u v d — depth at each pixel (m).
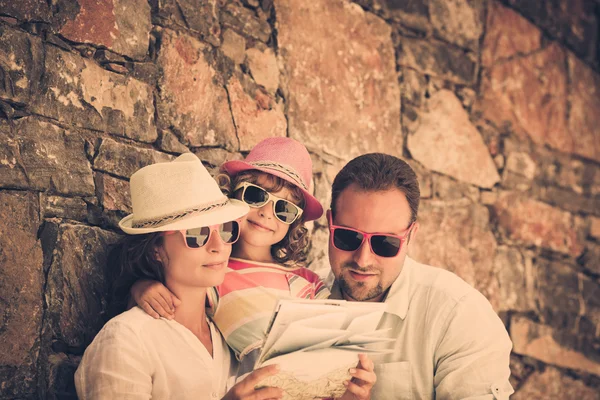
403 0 3.81
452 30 4.08
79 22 2.29
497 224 4.20
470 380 2.30
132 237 2.15
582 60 5.02
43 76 2.17
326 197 3.27
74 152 2.25
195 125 2.71
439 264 3.79
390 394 2.40
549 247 4.52
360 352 1.97
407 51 3.81
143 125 2.50
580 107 4.91
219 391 2.09
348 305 1.96
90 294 2.21
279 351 1.84
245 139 2.93
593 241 4.88
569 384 4.46
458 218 3.95
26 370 2.04
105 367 1.85
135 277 2.17
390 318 2.46
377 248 2.34
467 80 4.15
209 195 2.06
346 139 3.40
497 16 4.38
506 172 4.29
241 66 2.96
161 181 2.03
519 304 4.24
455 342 2.37
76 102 2.27
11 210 2.04
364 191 2.35
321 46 3.33
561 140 4.73
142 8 2.53
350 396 2.12
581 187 4.84
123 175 2.41
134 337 1.89
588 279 4.77
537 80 4.60
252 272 2.39
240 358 2.22
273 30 3.14
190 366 1.99
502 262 4.17
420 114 3.84
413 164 3.76
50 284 2.12
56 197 2.18
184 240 1.99
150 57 2.57
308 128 3.22
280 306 1.77
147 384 1.89
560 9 4.87
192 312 2.09
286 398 1.92
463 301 2.42
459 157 4.01
